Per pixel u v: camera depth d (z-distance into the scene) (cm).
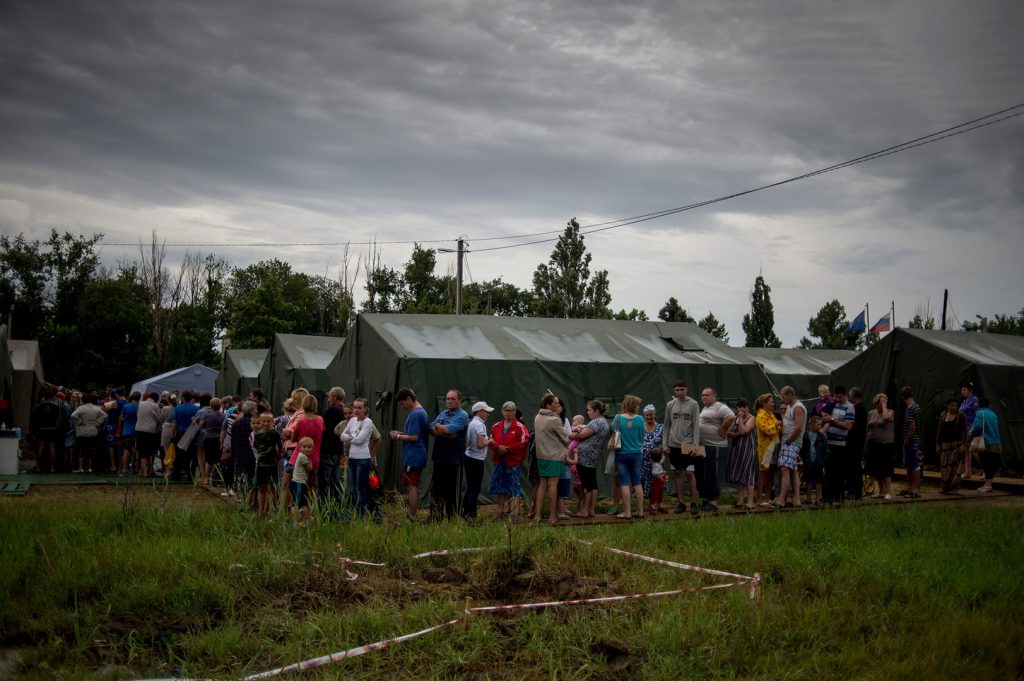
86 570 807
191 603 750
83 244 5134
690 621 720
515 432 1296
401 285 5947
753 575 905
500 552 904
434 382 1628
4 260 5047
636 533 1115
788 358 2892
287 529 982
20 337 5050
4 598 746
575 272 3947
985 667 668
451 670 648
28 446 2797
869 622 774
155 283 5544
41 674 604
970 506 1509
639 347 1986
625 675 647
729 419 1427
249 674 622
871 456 1672
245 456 1365
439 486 1256
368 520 1034
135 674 620
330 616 726
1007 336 2647
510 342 1830
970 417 1936
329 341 2348
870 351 2472
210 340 5919
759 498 1531
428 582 873
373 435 1228
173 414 1955
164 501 1114
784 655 687
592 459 1380
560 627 721
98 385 4856
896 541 1107
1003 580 919
